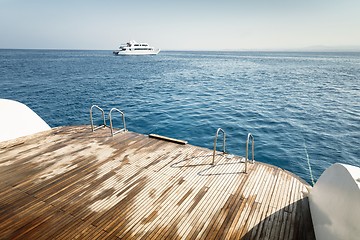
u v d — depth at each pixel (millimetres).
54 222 3941
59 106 18172
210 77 37156
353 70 56406
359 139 11539
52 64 62281
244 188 4973
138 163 6098
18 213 4168
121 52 103375
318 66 70625
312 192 4348
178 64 69125
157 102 19000
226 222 3951
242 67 61094
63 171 5672
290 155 9664
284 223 3934
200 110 16359
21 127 8078
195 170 5746
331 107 18094
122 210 4254
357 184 2777
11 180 5262
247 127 12867
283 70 53594
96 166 5930
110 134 8258
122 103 18812
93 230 3754
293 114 15797
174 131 12180
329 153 9969
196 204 4430
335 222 2988
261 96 22094
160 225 3875
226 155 6594
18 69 46562
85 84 29016
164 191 4855
